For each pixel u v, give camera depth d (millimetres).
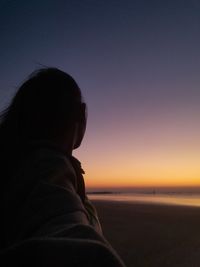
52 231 482
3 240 621
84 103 931
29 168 675
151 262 8625
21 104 867
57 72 923
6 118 862
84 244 428
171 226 15539
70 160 797
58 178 656
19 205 621
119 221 17344
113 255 431
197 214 21609
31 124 846
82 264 409
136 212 23000
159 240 11797
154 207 28859
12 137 806
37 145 762
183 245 10852
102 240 468
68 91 888
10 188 666
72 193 591
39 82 886
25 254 414
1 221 637
